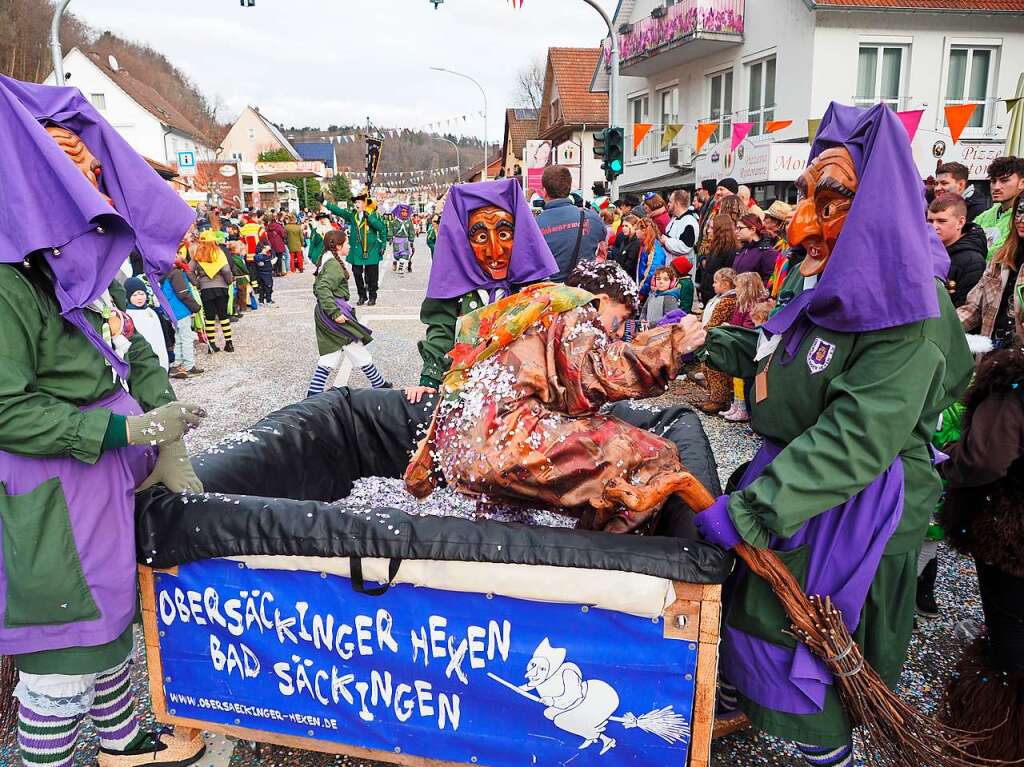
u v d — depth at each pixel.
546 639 1.93
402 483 3.36
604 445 1.99
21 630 1.88
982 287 4.05
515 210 3.45
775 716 1.97
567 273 5.23
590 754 1.99
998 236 4.65
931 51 15.64
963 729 2.22
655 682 1.91
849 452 1.73
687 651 1.88
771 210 5.84
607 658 1.91
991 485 2.12
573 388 1.98
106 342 2.01
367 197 14.56
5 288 1.74
